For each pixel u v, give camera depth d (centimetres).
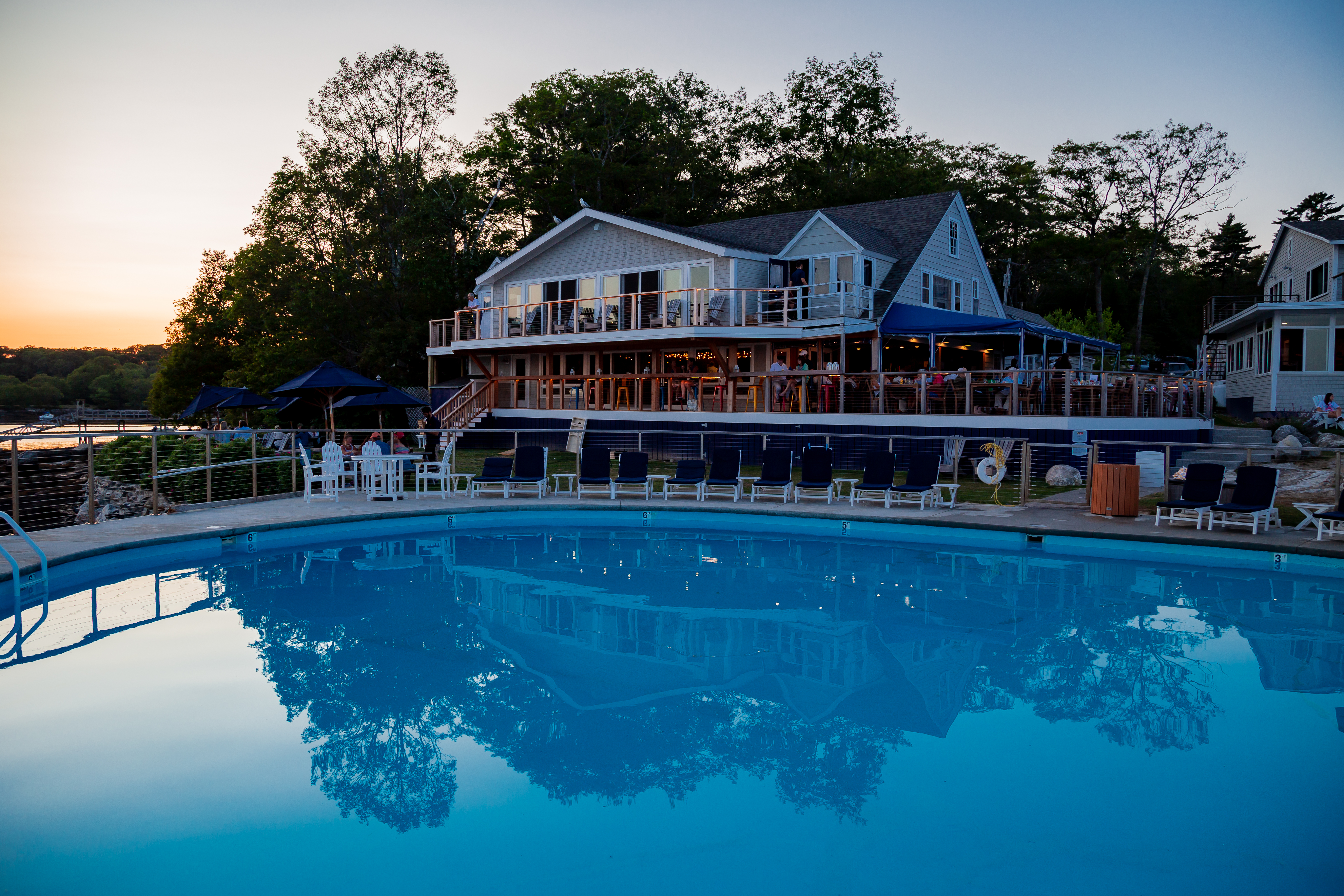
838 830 427
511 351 3266
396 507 1523
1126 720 584
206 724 578
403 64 4388
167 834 420
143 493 1798
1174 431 2197
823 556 1244
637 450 2573
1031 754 527
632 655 746
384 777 490
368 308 4334
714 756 526
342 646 769
